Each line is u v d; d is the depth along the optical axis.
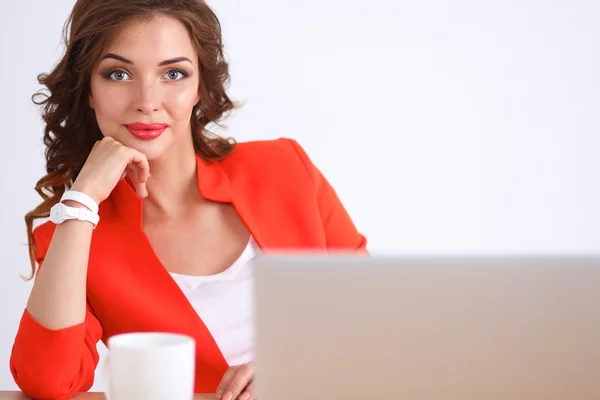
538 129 3.53
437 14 3.43
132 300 1.56
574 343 0.77
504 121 3.50
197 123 1.78
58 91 1.68
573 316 0.77
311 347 0.79
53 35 3.17
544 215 3.54
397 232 3.46
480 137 3.49
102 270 1.58
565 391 0.77
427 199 3.47
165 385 0.88
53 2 3.16
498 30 3.47
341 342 0.78
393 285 0.78
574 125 3.53
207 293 1.67
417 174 3.46
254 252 1.73
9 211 3.18
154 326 1.55
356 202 3.43
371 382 0.78
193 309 1.57
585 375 0.77
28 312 1.31
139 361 0.88
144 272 1.59
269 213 1.75
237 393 1.22
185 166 1.71
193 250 1.71
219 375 1.56
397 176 3.45
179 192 1.72
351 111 3.40
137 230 1.59
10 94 3.17
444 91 3.46
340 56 3.38
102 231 1.60
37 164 3.18
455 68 3.46
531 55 3.49
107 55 1.53
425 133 3.45
